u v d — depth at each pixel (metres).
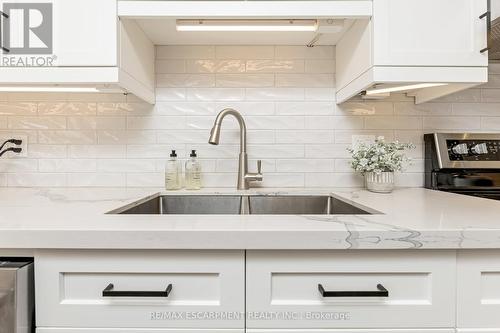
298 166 1.58
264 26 1.30
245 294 0.75
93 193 1.37
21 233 0.72
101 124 1.58
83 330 0.75
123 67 1.20
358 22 1.26
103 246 0.72
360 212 1.07
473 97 1.58
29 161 1.57
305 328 0.75
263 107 1.58
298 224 0.76
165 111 1.58
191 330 0.75
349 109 1.58
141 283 0.75
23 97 1.56
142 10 1.16
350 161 1.51
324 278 0.75
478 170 1.45
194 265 0.74
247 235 0.71
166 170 1.49
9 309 0.71
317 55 1.58
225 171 1.58
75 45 1.15
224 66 1.58
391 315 0.74
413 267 0.74
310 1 1.15
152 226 0.74
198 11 1.16
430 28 1.13
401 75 1.12
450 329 0.74
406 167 1.58
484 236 0.71
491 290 0.74
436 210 0.94
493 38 1.21
